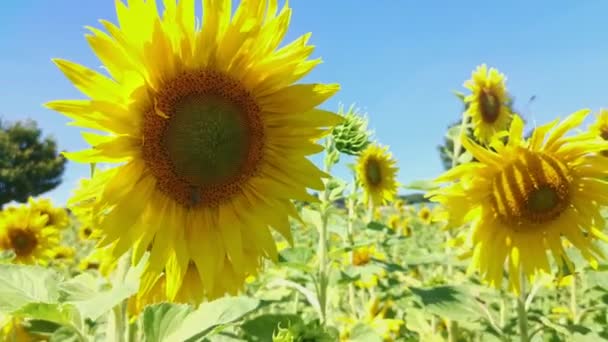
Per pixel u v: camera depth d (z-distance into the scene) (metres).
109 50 0.30
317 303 0.54
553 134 0.48
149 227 0.34
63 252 0.95
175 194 0.36
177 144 0.35
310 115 0.39
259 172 0.39
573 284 0.76
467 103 1.02
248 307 0.25
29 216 0.86
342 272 0.63
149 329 0.27
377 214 1.45
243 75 0.37
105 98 0.31
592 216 0.49
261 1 0.35
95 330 0.42
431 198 0.50
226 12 0.35
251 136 0.38
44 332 0.38
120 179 0.33
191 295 0.38
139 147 0.33
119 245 0.31
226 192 0.38
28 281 0.27
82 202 0.33
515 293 0.50
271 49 0.37
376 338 0.50
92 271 0.72
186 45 0.34
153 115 0.34
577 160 0.49
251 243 0.39
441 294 0.53
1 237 0.83
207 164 0.36
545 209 0.48
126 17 0.30
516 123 0.47
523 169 0.48
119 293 0.23
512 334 0.54
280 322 0.36
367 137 0.56
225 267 0.38
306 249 0.58
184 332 0.25
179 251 0.35
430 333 0.70
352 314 0.76
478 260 0.50
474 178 0.49
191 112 0.35
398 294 0.87
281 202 0.40
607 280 0.53
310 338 0.35
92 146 0.31
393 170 0.93
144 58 0.32
